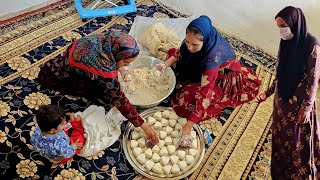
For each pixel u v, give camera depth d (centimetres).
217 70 217
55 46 268
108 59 196
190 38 204
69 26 287
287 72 167
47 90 238
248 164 215
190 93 233
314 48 154
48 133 183
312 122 173
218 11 322
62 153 189
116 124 220
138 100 235
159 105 241
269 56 287
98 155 210
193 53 223
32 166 199
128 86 236
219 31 305
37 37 272
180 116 233
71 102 234
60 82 227
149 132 208
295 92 166
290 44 161
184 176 201
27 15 287
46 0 300
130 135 217
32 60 255
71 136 207
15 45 262
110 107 235
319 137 182
